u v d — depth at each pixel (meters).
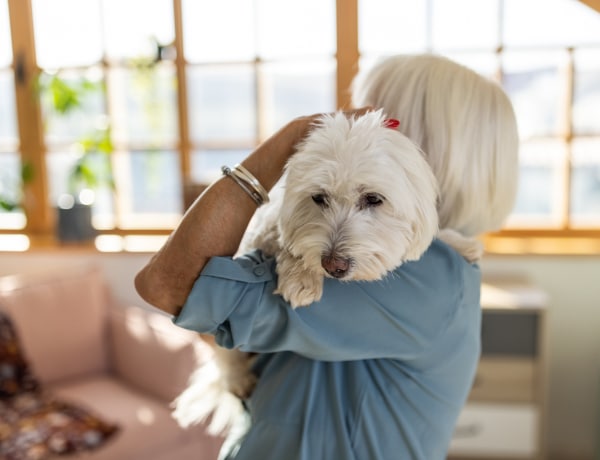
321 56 2.54
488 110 0.88
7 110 2.89
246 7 2.55
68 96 2.63
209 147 2.72
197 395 1.14
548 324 2.26
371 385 0.89
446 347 0.88
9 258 2.72
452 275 0.86
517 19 2.36
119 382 2.42
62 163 2.92
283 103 2.63
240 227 0.80
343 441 0.87
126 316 2.45
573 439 2.47
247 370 1.06
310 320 0.82
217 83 2.67
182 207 2.60
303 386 0.90
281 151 0.82
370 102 0.92
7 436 1.92
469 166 0.87
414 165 0.81
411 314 0.84
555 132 2.45
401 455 0.88
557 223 2.53
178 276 0.80
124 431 2.00
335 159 0.79
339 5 2.45
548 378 2.45
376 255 0.79
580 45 2.34
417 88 0.88
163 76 2.71
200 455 2.12
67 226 2.71
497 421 2.18
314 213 0.82
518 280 2.39
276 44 2.56
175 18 2.59
